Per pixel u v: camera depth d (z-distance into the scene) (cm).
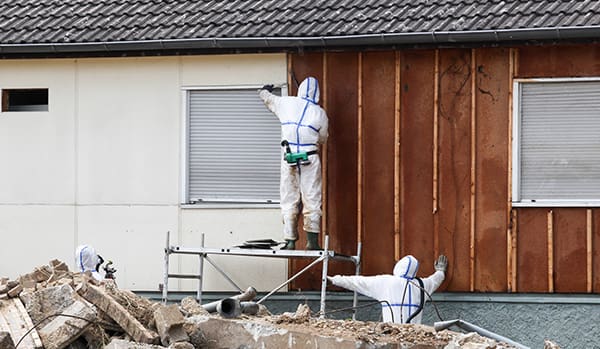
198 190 3309
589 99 3069
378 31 3086
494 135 3102
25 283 2439
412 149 3144
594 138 3066
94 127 3362
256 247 3144
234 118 3291
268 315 2489
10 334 2131
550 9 3061
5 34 3347
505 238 3092
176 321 2231
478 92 3109
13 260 3412
